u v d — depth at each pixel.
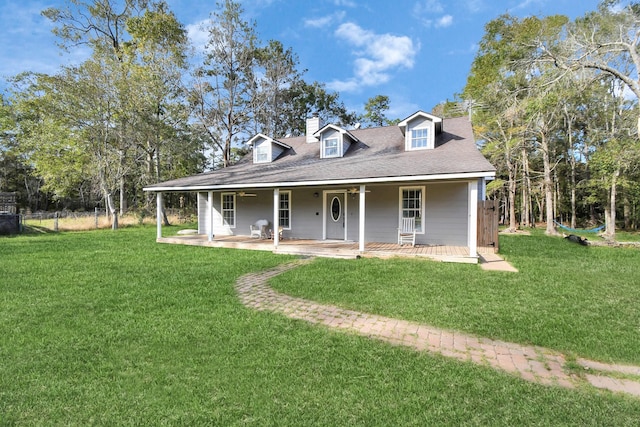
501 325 4.31
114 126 19.31
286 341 3.80
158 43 21.58
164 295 5.63
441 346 3.76
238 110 24.64
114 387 2.88
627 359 3.48
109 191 19.89
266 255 9.78
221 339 3.85
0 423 2.41
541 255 9.98
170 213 27.31
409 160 9.97
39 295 5.57
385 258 8.97
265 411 2.56
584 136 23.42
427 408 2.61
